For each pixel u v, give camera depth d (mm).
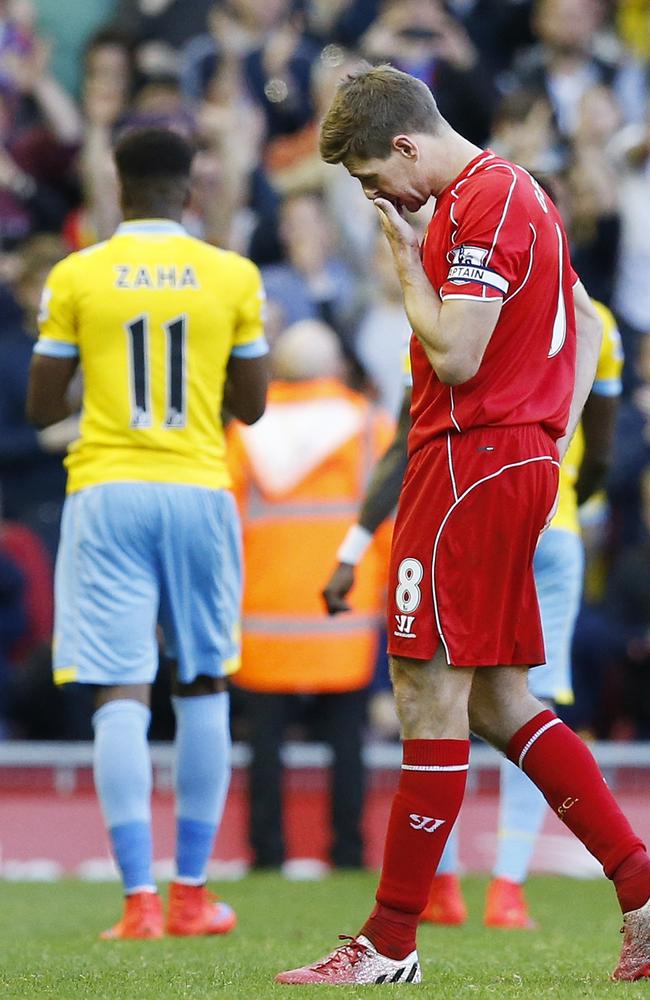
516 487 12570
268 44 43750
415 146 12828
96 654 17641
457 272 12398
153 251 18125
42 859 28297
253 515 26734
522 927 19516
